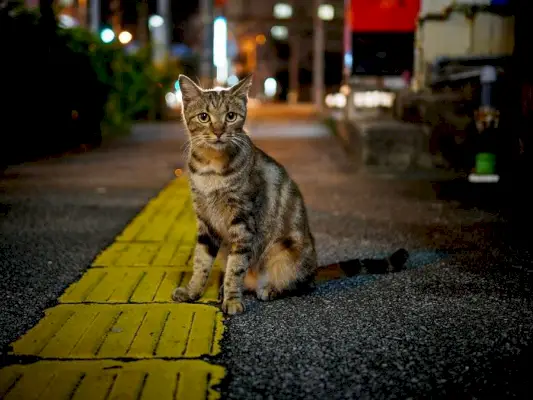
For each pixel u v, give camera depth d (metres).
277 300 1.34
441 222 2.02
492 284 1.42
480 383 0.98
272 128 6.55
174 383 0.97
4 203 2.34
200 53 11.60
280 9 17.05
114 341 1.12
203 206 1.34
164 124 7.21
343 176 3.03
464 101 3.17
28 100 3.80
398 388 0.97
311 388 0.97
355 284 1.43
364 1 4.96
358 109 4.99
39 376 0.99
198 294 1.35
